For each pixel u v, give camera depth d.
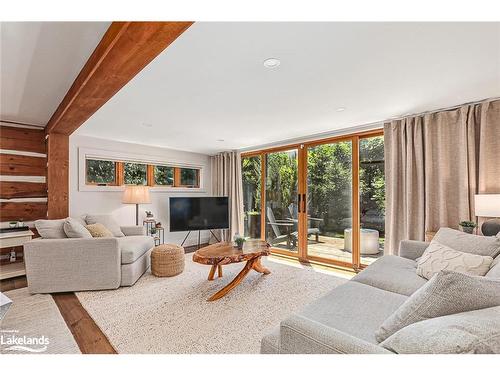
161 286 2.98
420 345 0.83
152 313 2.32
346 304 1.55
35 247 2.70
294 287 2.98
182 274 3.41
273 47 1.66
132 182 4.85
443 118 2.88
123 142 4.66
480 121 2.65
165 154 5.27
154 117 3.19
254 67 1.93
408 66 1.91
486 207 2.33
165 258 3.30
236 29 1.46
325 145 4.16
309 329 1.00
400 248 2.60
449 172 2.85
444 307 0.94
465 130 2.71
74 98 2.21
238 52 1.72
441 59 1.80
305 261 4.28
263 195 5.10
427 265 1.97
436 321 0.87
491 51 1.69
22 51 1.76
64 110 2.56
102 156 4.41
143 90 2.36
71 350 1.78
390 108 2.87
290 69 1.96
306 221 4.39
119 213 4.62
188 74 2.04
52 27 1.50
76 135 4.14
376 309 1.49
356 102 2.68
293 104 2.74
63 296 2.69
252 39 1.57
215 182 5.98
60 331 2.02
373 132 3.64
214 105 2.76
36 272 2.70
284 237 4.74
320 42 1.60
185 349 1.80
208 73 2.02
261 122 3.42
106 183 4.53
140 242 3.42
